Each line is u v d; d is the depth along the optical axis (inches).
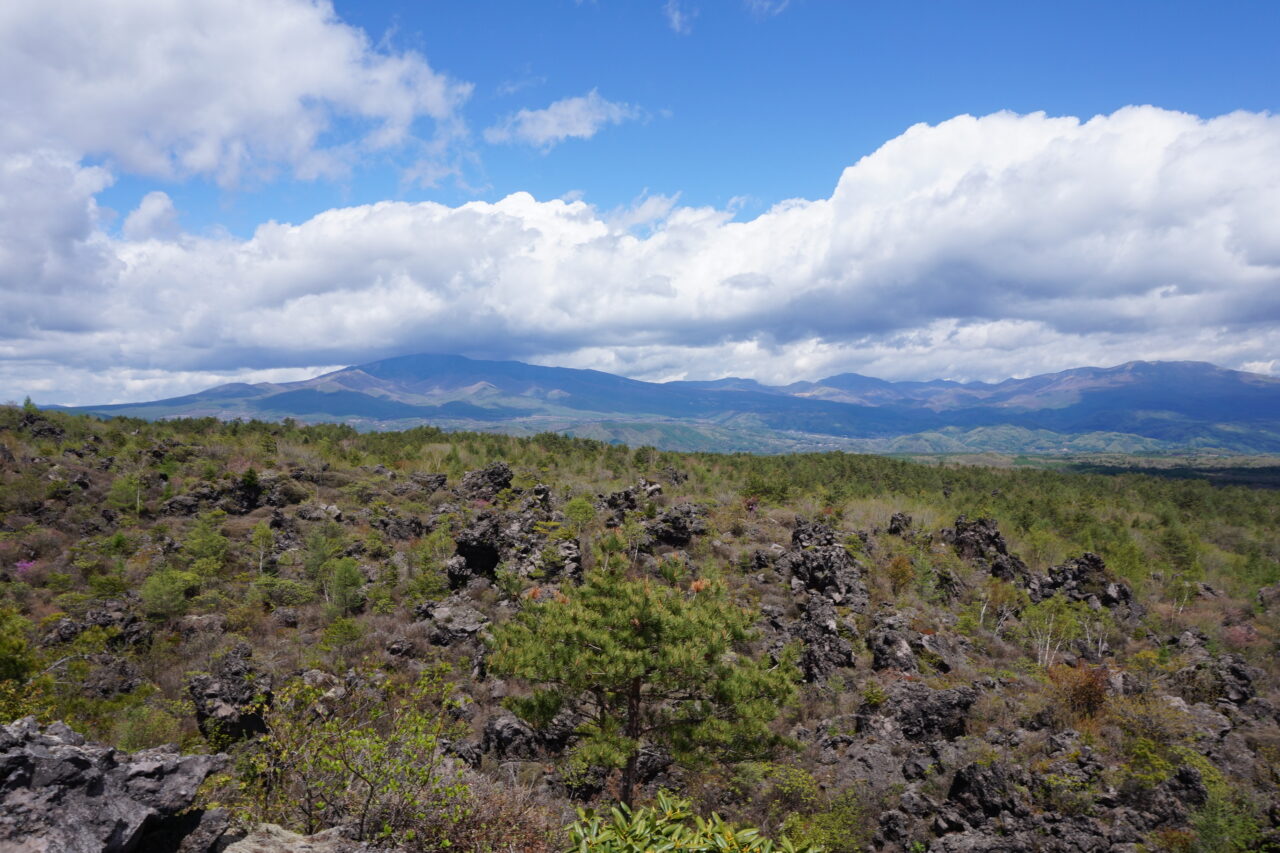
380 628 1566.2
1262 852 638.5
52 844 221.8
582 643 691.4
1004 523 3048.7
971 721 1085.8
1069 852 679.7
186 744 826.2
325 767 349.7
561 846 384.5
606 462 4035.4
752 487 3174.2
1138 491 4781.0
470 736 933.2
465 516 2497.5
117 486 2300.7
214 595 1662.2
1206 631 1831.9
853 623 1560.0
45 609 1541.6
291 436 3873.0
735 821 841.5
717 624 701.3
